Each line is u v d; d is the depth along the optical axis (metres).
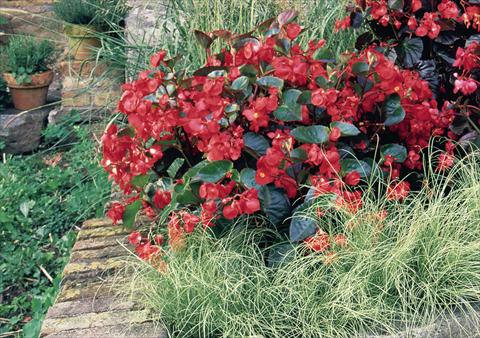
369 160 2.74
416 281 2.51
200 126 2.55
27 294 3.63
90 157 4.75
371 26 3.22
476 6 3.00
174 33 3.85
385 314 2.38
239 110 2.71
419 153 3.01
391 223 2.60
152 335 2.38
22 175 4.80
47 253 3.87
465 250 2.51
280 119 2.59
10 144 5.42
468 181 2.75
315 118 2.77
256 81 2.62
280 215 2.62
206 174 2.54
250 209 2.49
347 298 2.39
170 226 2.64
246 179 2.59
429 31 2.98
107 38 4.23
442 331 2.35
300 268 2.43
